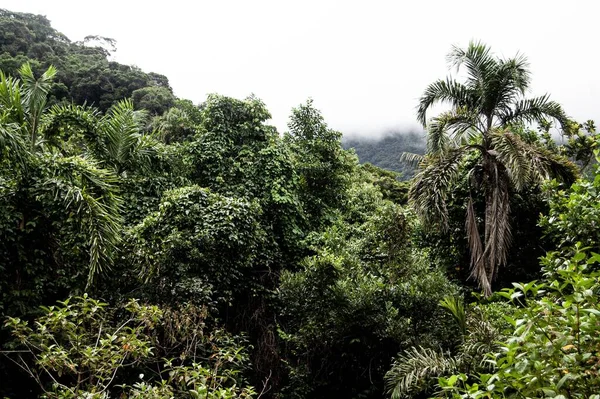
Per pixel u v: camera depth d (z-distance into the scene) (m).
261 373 8.42
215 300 8.27
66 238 6.11
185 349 5.91
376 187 21.95
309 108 13.01
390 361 7.32
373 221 8.29
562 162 7.98
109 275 7.01
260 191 10.82
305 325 7.57
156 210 9.18
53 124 7.45
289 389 7.92
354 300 7.19
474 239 8.73
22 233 5.72
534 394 1.66
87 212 5.73
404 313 7.25
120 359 4.28
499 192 8.52
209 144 11.05
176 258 7.57
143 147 9.04
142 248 7.42
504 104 9.52
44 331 3.86
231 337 7.55
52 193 5.58
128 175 9.05
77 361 3.88
